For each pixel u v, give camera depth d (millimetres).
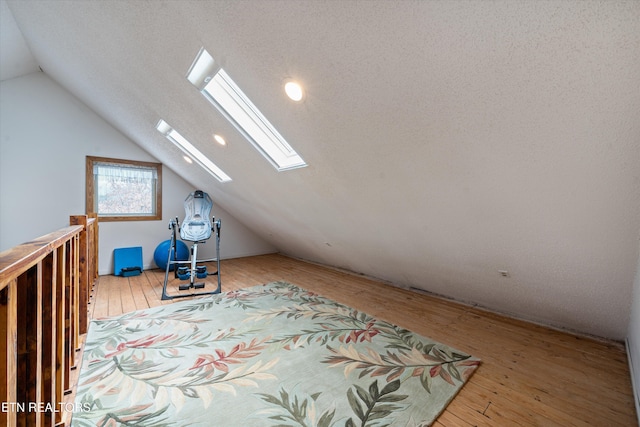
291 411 1429
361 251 3580
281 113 1979
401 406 1476
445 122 1438
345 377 1731
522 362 1958
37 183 3699
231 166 3305
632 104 1002
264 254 6125
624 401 1562
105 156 4156
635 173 1205
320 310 2895
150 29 1806
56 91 3807
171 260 4270
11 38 2781
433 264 2900
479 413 1451
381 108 1541
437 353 2049
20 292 851
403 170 1910
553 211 1601
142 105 2959
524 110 1203
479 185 1705
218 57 1759
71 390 1560
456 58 1141
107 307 2910
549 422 1397
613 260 1682
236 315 2729
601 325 2238
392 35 1165
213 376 1723
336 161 2182
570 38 922
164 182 4691
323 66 1462
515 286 2459
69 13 2033
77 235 1888
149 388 1596
